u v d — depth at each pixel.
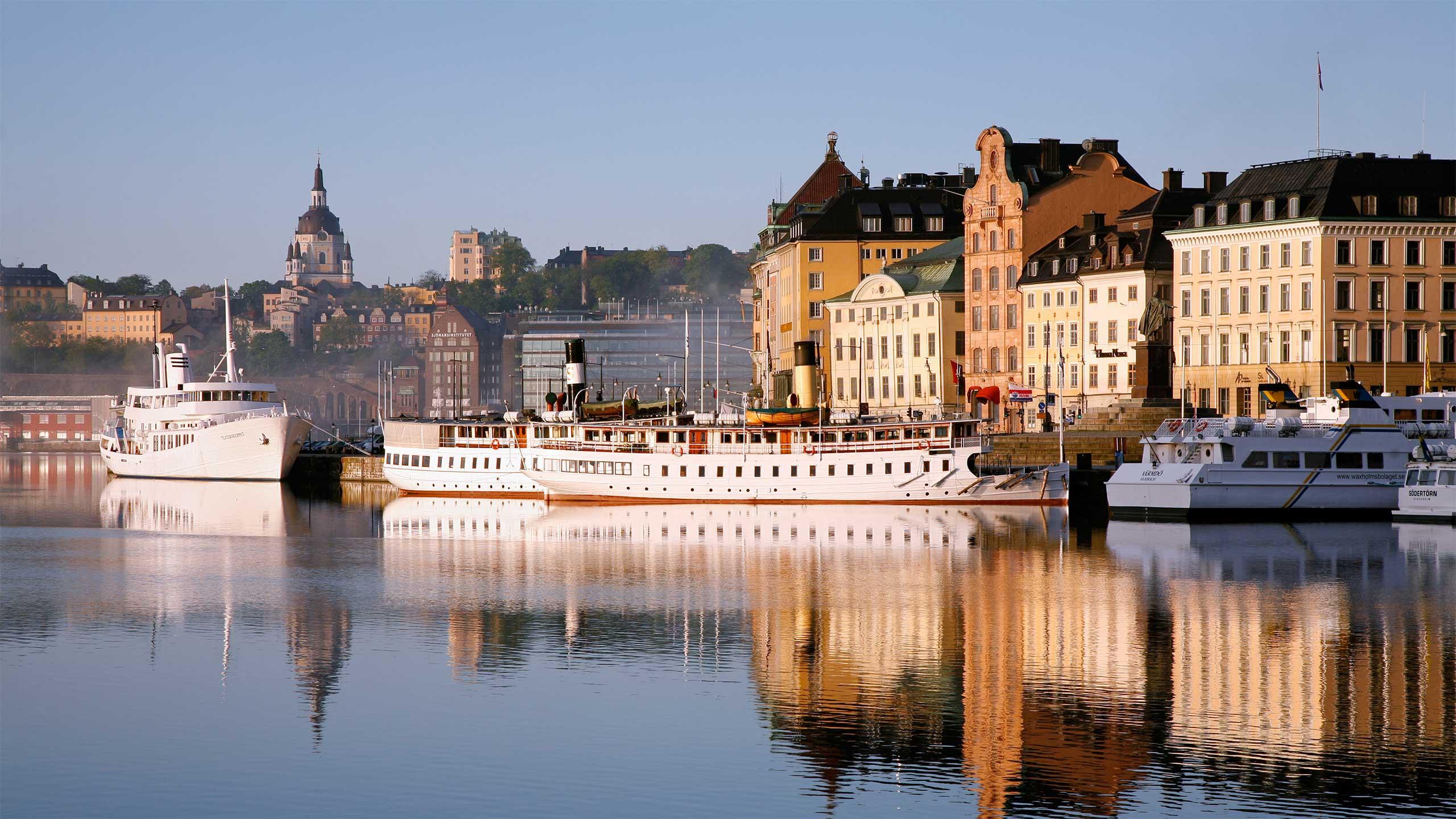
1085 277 168.62
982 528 111.94
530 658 65.75
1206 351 155.00
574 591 83.38
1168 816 45.69
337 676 62.62
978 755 51.28
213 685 61.25
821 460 129.38
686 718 55.84
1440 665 63.09
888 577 87.62
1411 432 112.81
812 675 62.28
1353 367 141.38
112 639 70.50
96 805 47.53
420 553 100.50
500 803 47.38
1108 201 180.88
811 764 50.59
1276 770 49.50
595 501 134.88
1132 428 146.88
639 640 69.50
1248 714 55.59
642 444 133.50
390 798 47.84
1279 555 94.38
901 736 53.50
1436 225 146.00
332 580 88.00
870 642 68.62
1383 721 54.69
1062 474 126.25
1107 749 51.81
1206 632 70.19
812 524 115.94
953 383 187.00
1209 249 154.62
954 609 76.69
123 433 188.50
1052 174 188.75
